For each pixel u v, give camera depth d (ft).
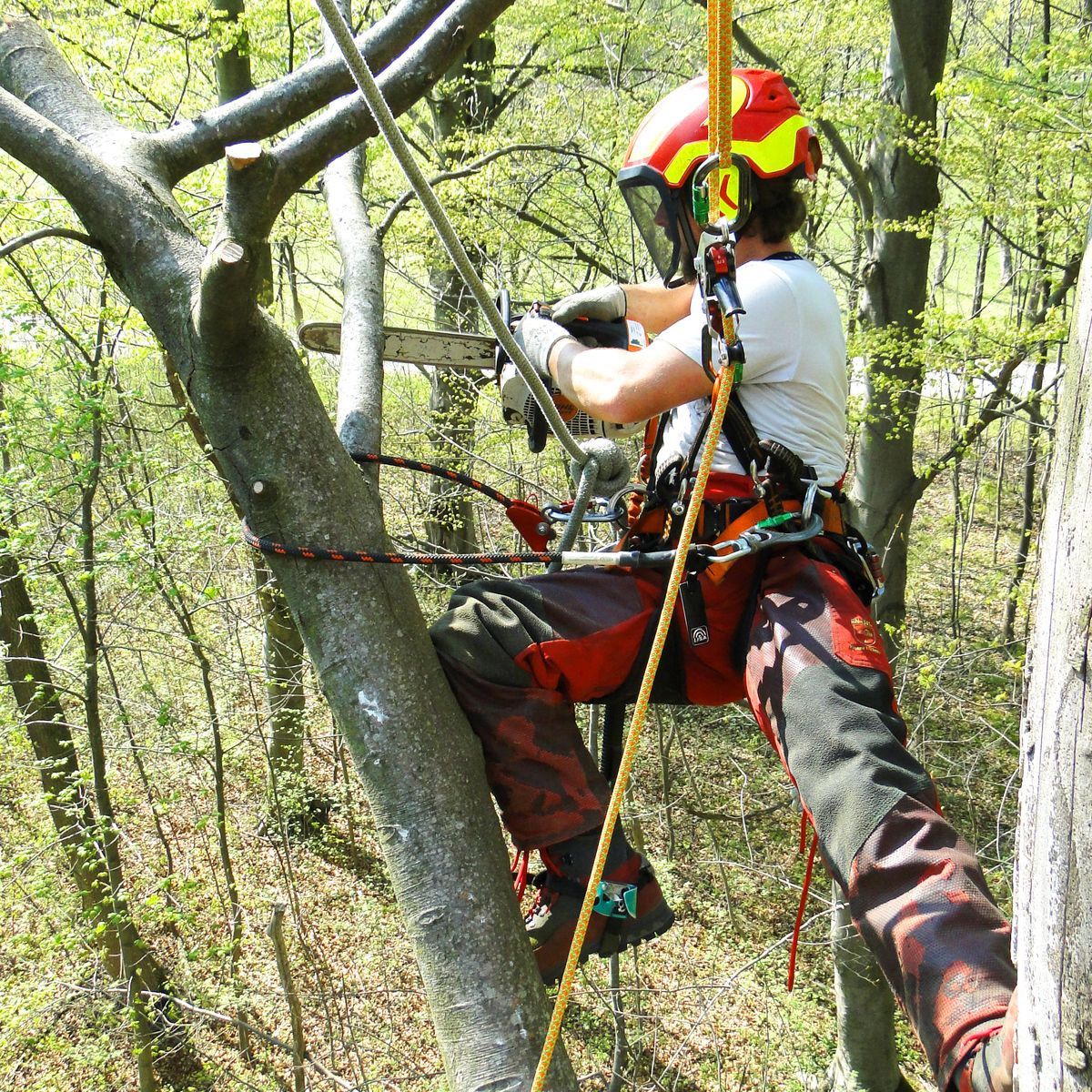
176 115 27.35
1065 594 2.72
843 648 5.20
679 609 5.79
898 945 4.02
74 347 24.90
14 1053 29.19
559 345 6.06
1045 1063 2.79
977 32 43.80
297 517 5.31
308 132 6.77
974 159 24.12
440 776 5.14
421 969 4.99
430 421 32.60
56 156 5.84
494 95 38.96
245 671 31.83
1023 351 26.25
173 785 39.17
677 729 34.14
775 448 5.69
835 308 6.13
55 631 30.60
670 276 6.57
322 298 56.75
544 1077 4.33
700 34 29.84
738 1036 31.58
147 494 27.76
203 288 4.72
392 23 7.12
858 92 25.64
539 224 29.30
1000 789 30.78
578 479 6.01
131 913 29.53
